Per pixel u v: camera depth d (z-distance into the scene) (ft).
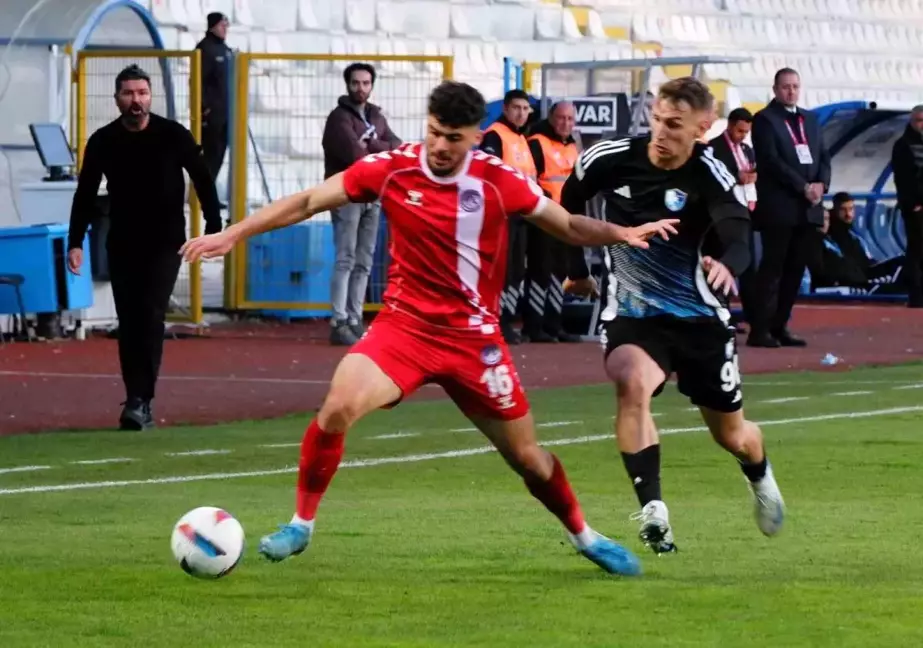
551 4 180.24
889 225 156.25
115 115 119.85
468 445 65.92
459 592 36.88
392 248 38.55
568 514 39.24
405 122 141.90
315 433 38.52
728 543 44.24
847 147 153.99
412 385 38.24
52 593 36.63
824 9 209.67
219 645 31.55
